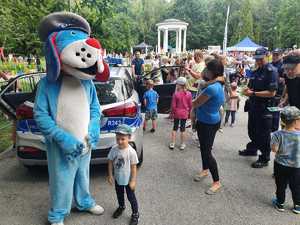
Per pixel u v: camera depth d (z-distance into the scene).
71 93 3.51
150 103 7.62
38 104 3.43
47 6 7.37
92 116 3.72
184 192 4.54
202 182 4.88
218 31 71.94
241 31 66.88
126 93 4.93
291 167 3.89
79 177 3.77
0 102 5.96
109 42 8.68
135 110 4.82
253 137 5.88
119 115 4.61
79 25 3.53
